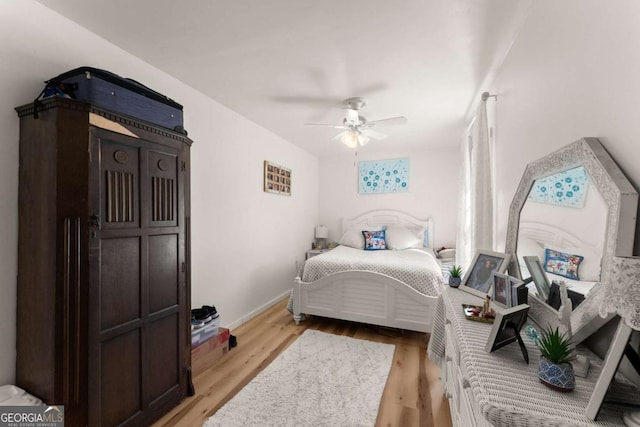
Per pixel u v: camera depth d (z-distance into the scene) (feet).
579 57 3.43
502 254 5.25
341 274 9.64
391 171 15.97
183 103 7.82
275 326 10.12
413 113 10.02
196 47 6.21
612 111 2.83
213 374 7.11
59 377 4.17
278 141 12.95
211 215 8.92
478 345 3.41
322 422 5.48
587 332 2.84
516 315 3.28
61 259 4.17
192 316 7.68
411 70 7.07
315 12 5.07
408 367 7.47
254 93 8.48
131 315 5.02
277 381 6.77
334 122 11.08
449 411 5.80
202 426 5.38
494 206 7.16
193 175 8.23
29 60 4.85
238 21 5.34
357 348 8.41
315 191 17.13
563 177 3.53
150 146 5.34
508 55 6.07
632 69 2.56
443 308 6.38
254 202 11.13
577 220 3.19
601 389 2.13
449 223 14.94
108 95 4.71
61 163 4.16
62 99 4.14
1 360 4.46
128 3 4.91
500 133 6.67
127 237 4.96
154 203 5.43
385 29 5.53
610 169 2.71
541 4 4.45
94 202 4.46
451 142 14.01
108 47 6.01
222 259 9.41
